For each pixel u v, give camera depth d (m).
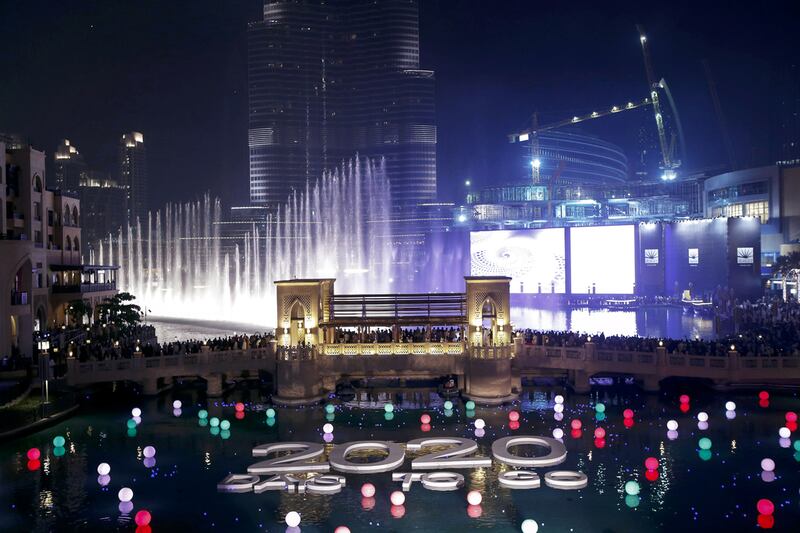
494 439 43.06
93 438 44.28
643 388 54.59
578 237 127.62
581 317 106.06
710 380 54.72
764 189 126.50
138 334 77.25
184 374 54.88
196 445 42.78
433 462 37.97
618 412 48.78
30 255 68.69
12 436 43.62
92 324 79.94
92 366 53.47
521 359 54.75
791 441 41.75
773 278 118.75
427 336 54.12
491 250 133.50
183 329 98.00
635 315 108.25
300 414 49.69
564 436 43.31
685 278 124.44
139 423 47.69
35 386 52.50
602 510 32.16
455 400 53.31
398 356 53.34
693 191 154.25
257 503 33.56
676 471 37.00
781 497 33.38
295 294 53.56
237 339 59.06
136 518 30.50
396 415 49.22
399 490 34.97
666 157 196.75
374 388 58.06
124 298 80.00
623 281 125.75
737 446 40.97
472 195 176.75
